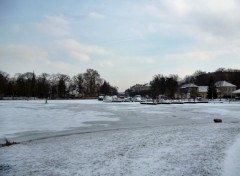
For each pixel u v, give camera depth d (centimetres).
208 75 18675
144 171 1013
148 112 4375
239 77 16838
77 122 2905
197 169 1009
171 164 1086
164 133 1895
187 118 3331
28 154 1344
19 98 12962
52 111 4569
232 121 2919
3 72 15138
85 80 16312
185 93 13450
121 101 10625
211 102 8694
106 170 1042
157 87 12538
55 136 1955
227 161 1088
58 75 16575
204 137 1650
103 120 3117
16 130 2288
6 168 1102
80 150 1413
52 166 1118
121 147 1450
